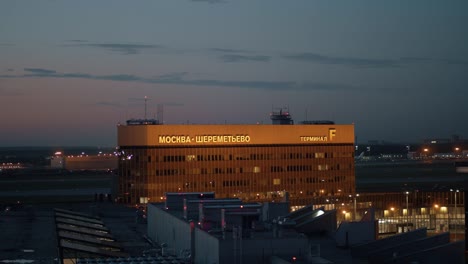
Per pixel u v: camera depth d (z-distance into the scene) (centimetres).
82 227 15012
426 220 18788
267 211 11512
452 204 18775
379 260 9575
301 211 11762
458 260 9506
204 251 9869
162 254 11244
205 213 11019
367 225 10406
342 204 19575
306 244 9250
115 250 12369
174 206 14312
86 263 9612
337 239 10456
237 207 11212
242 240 9094
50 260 12394
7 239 15300
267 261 9112
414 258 9488
